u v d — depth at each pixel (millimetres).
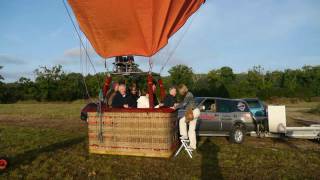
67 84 56031
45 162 6523
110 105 7371
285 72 52156
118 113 6992
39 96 56656
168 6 6738
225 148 8422
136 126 6902
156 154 6824
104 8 6797
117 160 6695
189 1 7035
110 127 7066
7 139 9555
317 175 5895
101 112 7102
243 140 9734
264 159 7145
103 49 7242
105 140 7105
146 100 7562
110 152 7082
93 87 52188
